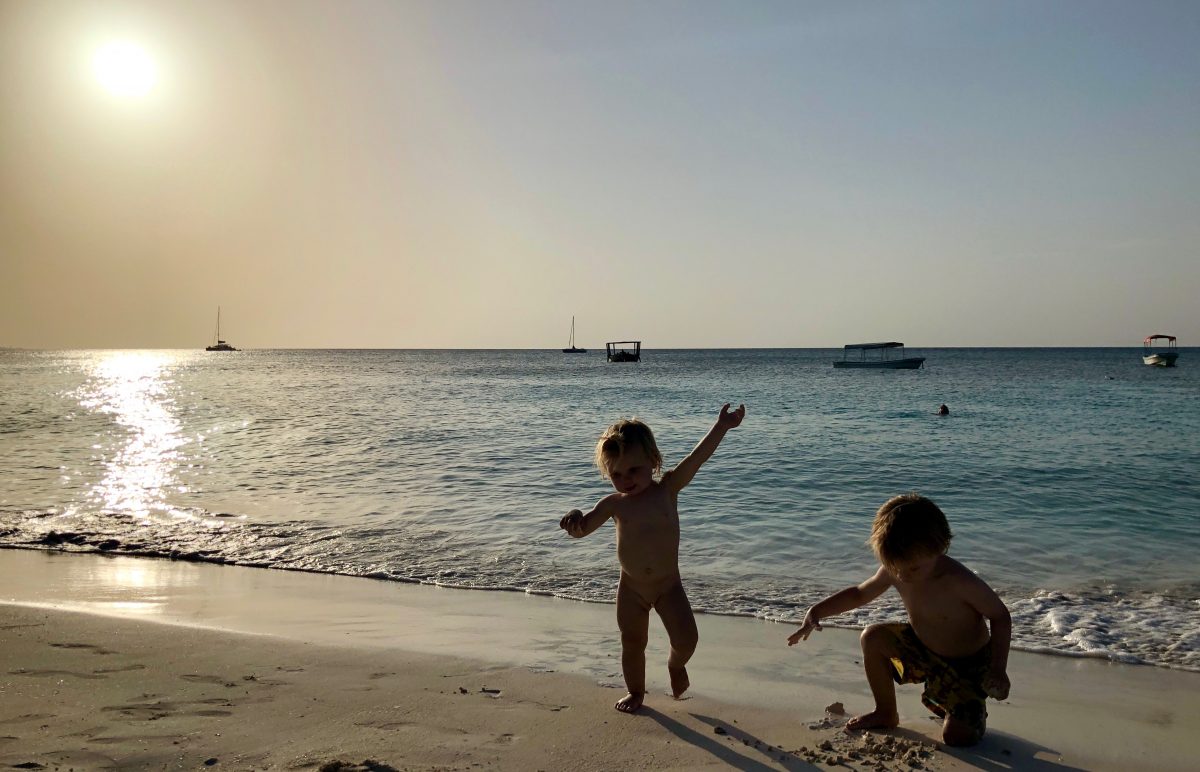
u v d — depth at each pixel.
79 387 49.22
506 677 4.35
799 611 6.34
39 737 3.29
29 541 8.77
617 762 3.20
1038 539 8.89
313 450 16.78
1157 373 68.62
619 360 111.88
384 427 21.81
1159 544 8.65
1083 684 4.70
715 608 6.44
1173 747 3.62
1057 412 26.75
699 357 169.50
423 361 146.25
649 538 3.72
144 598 6.43
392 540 8.83
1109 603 6.55
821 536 9.01
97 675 4.15
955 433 20.06
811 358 154.88
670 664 3.87
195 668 4.32
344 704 3.80
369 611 6.14
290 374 76.38
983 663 3.52
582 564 7.80
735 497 11.46
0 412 28.16
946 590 3.46
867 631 3.69
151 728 3.42
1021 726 3.89
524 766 3.13
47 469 14.26
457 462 14.95
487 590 6.94
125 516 10.13
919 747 3.47
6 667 4.25
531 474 13.52
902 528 3.39
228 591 6.77
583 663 4.71
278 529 9.38
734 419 3.91
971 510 10.50
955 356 168.88
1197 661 5.16
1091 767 3.36
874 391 41.69
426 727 3.53
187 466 14.55
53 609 5.62
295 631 5.42
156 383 55.34
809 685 4.49
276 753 3.17
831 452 16.31
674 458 15.73
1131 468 13.98
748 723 3.76
